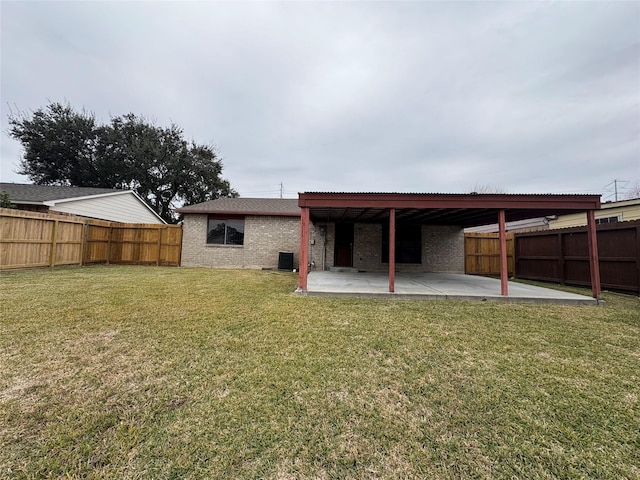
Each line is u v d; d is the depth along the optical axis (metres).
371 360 3.04
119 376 2.60
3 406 2.12
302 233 6.53
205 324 4.10
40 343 3.28
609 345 3.56
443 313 4.95
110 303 5.08
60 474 1.56
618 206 11.30
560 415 2.17
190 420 2.03
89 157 23.23
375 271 11.12
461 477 1.61
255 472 1.61
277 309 5.00
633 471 1.67
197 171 24.86
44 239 9.38
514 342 3.62
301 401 2.28
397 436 1.92
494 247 11.20
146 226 12.48
